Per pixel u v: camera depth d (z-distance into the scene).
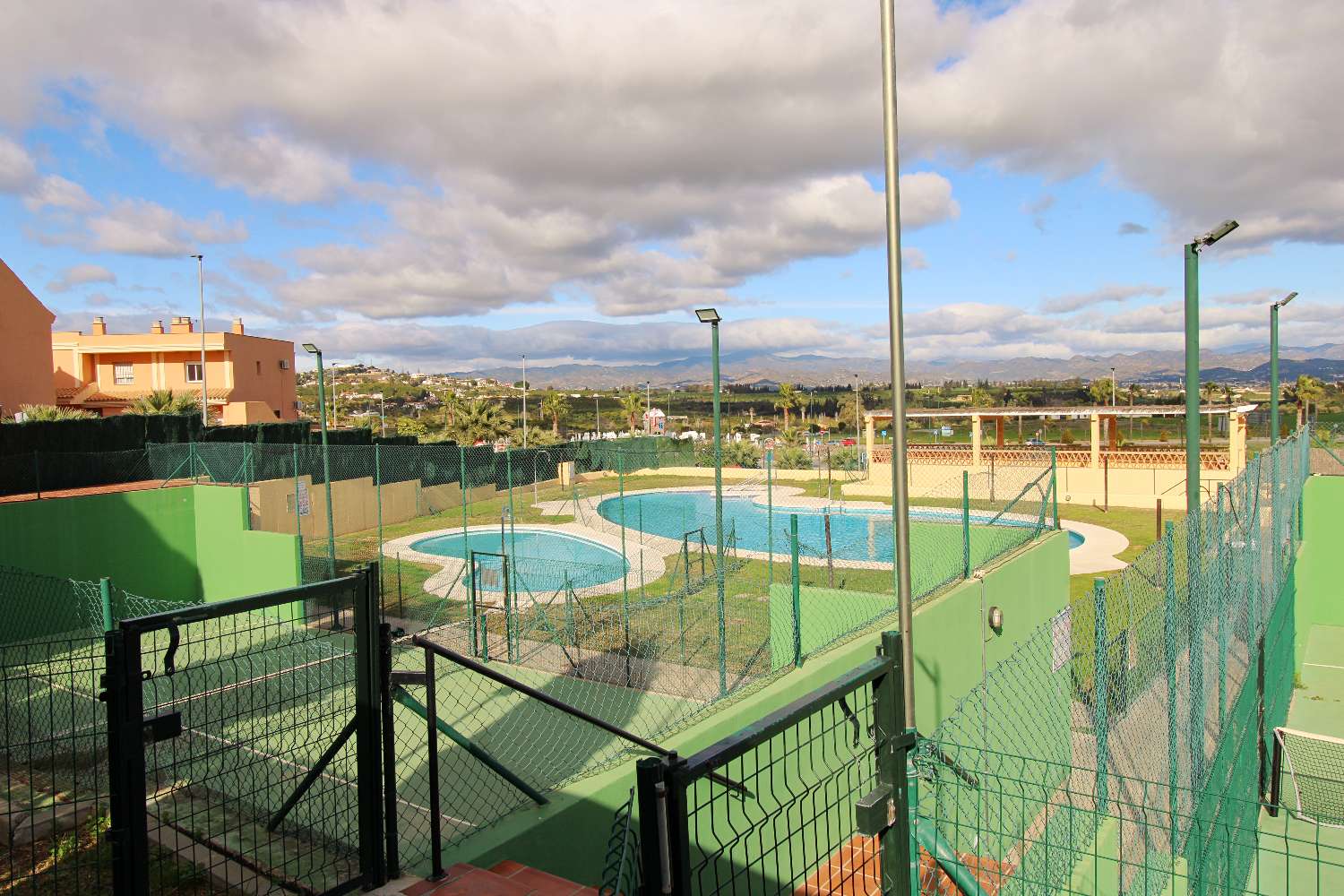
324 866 3.75
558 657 10.61
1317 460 17.61
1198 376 8.27
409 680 3.64
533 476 32.91
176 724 2.77
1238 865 6.94
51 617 12.09
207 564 15.12
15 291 25.88
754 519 26.75
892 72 3.50
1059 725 8.22
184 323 40.69
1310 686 12.74
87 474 15.88
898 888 2.72
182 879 3.72
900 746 2.74
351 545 20.92
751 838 5.14
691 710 8.29
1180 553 6.88
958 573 8.35
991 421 56.06
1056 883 4.71
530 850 4.10
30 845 4.27
